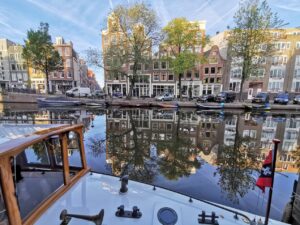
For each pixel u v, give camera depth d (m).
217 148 8.02
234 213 2.40
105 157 6.70
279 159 6.79
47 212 1.84
